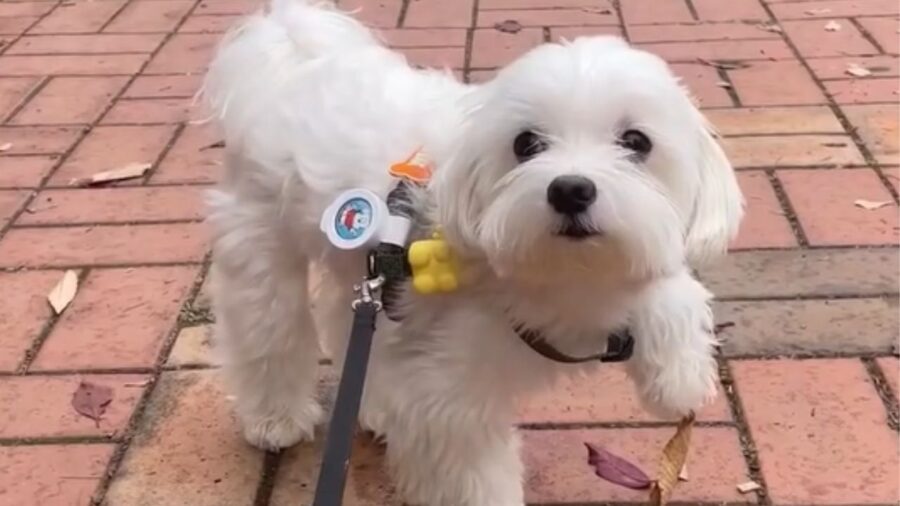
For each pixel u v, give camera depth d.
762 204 1.11
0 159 1.28
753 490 0.77
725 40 1.52
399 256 0.64
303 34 0.77
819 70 1.41
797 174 1.17
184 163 1.25
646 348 0.67
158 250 1.09
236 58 0.77
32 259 1.08
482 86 0.63
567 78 0.59
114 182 1.22
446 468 0.69
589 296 0.63
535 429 0.84
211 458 0.84
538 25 1.60
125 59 1.55
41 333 0.98
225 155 0.79
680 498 0.77
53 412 0.88
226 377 0.84
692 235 0.63
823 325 0.93
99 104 1.41
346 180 0.69
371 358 0.69
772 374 0.88
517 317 0.64
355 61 0.75
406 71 0.75
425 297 0.66
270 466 0.83
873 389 0.86
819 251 1.03
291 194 0.73
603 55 0.60
